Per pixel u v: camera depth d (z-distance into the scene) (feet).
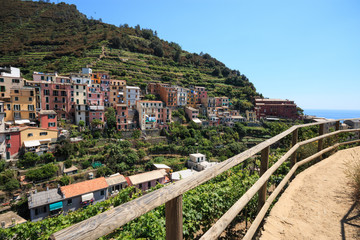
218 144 139.03
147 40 323.57
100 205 20.95
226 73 294.66
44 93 118.32
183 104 184.85
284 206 11.62
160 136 136.87
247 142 154.40
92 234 2.69
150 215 13.37
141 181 80.43
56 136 100.63
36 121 109.29
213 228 5.18
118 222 3.08
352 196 11.97
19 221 54.65
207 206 14.40
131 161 102.58
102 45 247.09
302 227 9.73
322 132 18.58
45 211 61.36
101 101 138.82
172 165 111.34
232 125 172.76
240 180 18.40
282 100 219.82
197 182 4.98
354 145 29.07
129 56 246.06
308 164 21.48
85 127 120.47
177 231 4.50
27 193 70.08
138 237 12.75
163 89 178.40
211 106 192.34
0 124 85.71
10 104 103.50
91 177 88.43
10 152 87.20
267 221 10.28
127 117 137.90
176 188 4.34
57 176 83.35
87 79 143.13
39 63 197.47
